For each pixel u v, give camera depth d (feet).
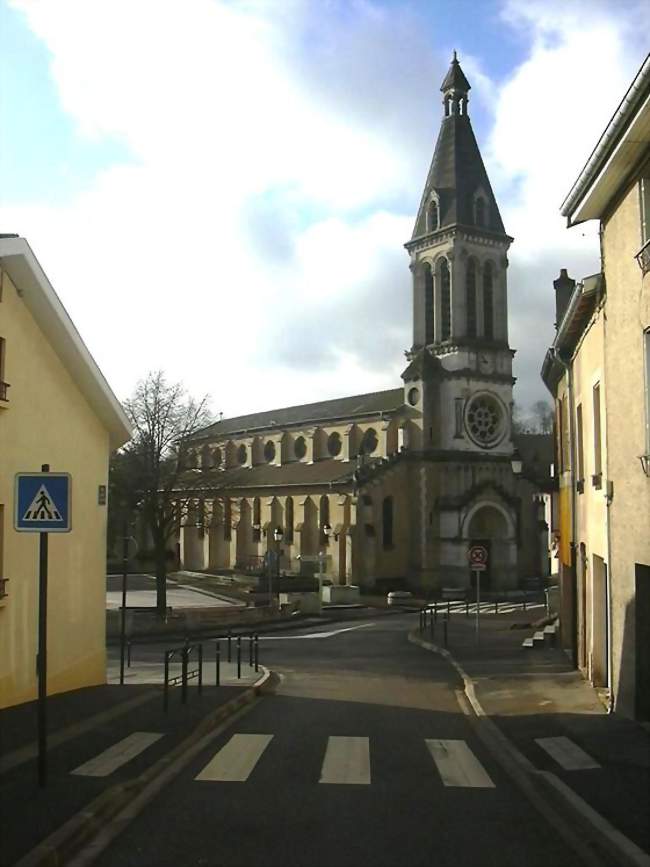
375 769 36.50
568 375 71.51
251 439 273.13
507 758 39.37
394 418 226.17
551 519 94.53
